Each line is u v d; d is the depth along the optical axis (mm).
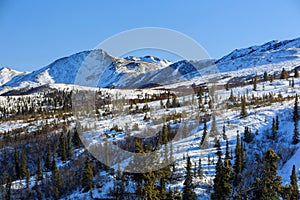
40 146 98688
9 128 126250
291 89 132500
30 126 123375
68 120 111250
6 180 83938
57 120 118250
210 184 58750
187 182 47469
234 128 86500
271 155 46250
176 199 43406
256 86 138625
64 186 73312
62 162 85750
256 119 93375
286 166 69625
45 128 110000
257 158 67562
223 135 79812
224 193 41031
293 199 45656
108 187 61156
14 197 77062
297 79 153375
